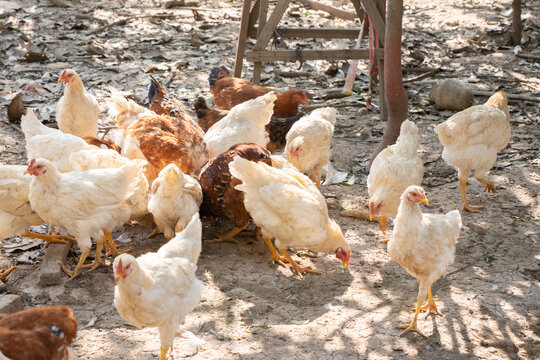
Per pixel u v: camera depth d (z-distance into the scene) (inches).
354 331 134.3
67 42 221.1
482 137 155.3
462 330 135.0
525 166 173.2
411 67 219.1
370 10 191.0
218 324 134.6
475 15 267.1
